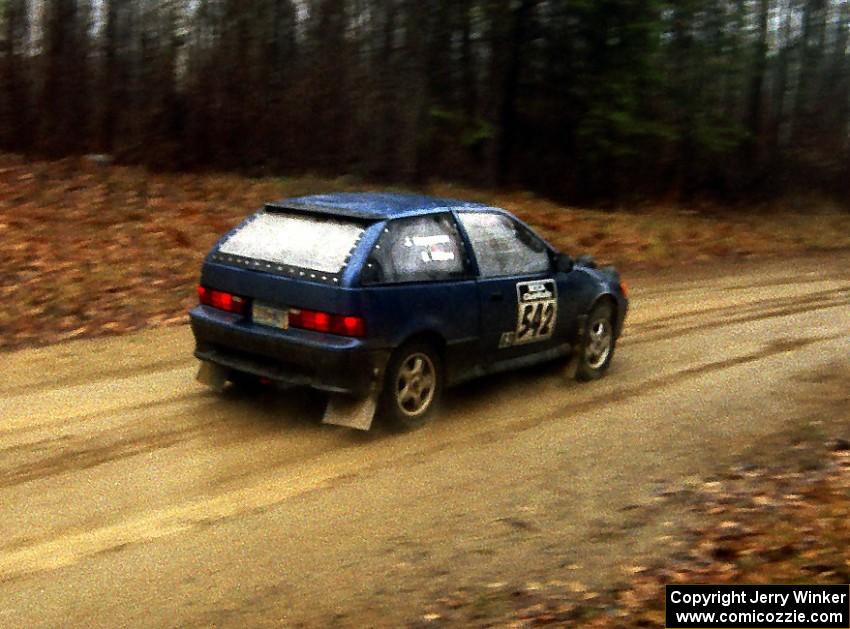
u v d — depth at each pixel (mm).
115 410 7750
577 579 5207
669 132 22703
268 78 20578
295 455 6965
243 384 8281
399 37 20984
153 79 19797
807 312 13406
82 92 19312
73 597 4867
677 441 7594
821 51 27750
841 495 6262
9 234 13367
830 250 21031
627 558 5473
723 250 19391
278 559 5355
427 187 20812
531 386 8961
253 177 19938
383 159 20906
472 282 7859
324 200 7926
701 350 10781
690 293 14633
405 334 7297
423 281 7477
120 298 11500
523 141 23531
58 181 16750
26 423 7387
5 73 18781
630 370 9789
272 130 20547
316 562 5336
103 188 16656
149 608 4781
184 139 19859
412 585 5102
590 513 6121
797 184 27500
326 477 6590
